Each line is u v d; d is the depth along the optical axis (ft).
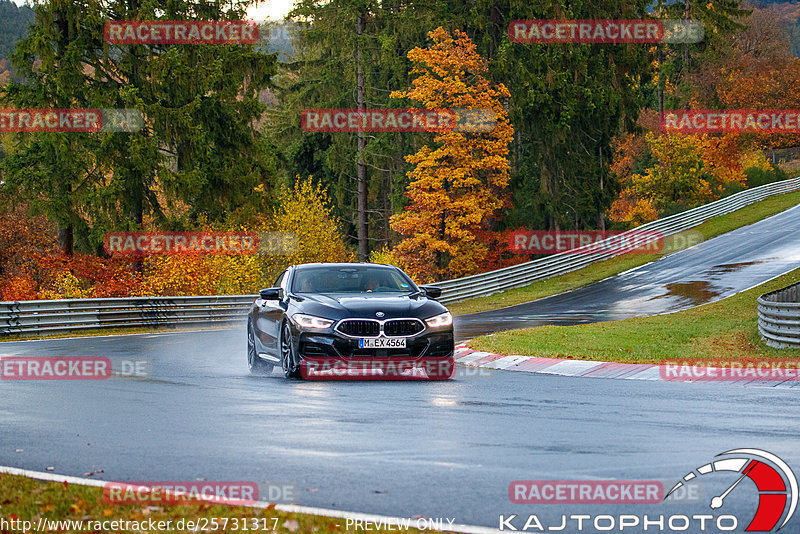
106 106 260.42
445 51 343.05
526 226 399.44
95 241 268.82
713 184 522.06
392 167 423.23
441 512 35.04
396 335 79.20
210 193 288.92
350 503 36.52
